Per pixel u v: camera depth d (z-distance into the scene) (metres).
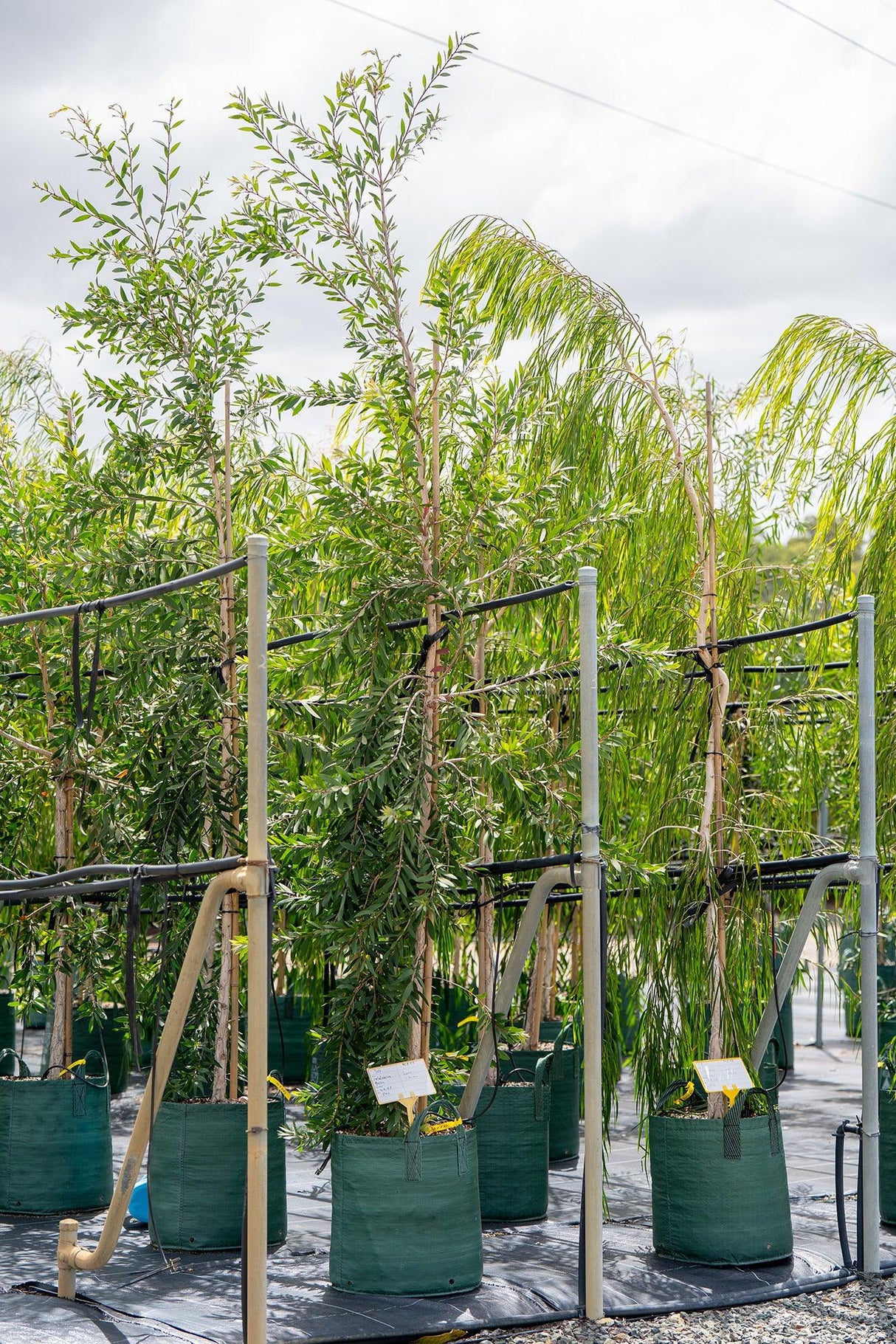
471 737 5.28
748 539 6.64
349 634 5.41
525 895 7.03
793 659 7.95
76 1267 4.72
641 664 5.66
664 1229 5.40
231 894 5.76
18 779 6.67
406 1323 4.55
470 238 7.06
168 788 5.73
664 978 5.94
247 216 5.61
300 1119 8.95
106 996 6.95
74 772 6.28
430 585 5.39
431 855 5.29
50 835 7.24
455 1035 7.31
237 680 5.95
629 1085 10.61
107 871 4.27
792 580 7.51
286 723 6.15
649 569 6.57
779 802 6.33
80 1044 9.16
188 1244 5.43
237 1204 5.49
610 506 5.78
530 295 6.84
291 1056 9.96
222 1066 5.71
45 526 6.37
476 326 6.03
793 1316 4.81
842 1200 5.31
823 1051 11.95
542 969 7.55
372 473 5.56
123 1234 5.74
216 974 5.97
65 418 6.34
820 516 6.60
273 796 5.74
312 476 5.57
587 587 4.95
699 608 6.27
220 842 5.81
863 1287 5.17
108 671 6.31
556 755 5.56
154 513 6.36
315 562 5.99
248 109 5.46
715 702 5.99
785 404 6.70
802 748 7.16
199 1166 5.47
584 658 4.98
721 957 5.79
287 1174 7.18
